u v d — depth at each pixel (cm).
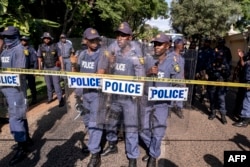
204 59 781
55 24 1105
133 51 399
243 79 664
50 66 766
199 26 2634
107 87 406
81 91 437
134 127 410
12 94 430
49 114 676
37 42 1086
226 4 2572
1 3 717
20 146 448
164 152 489
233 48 2236
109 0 1584
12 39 427
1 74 424
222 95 661
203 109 783
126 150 418
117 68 404
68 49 825
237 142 546
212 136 572
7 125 588
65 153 474
